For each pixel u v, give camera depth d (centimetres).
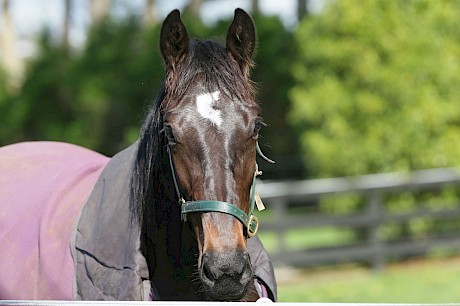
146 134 427
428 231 1393
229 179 372
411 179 1321
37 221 468
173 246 421
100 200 446
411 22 1341
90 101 1920
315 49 1363
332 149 1340
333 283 1208
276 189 1298
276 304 353
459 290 1094
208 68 389
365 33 1334
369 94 1327
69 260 437
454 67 1338
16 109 2002
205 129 375
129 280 411
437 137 1335
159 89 420
